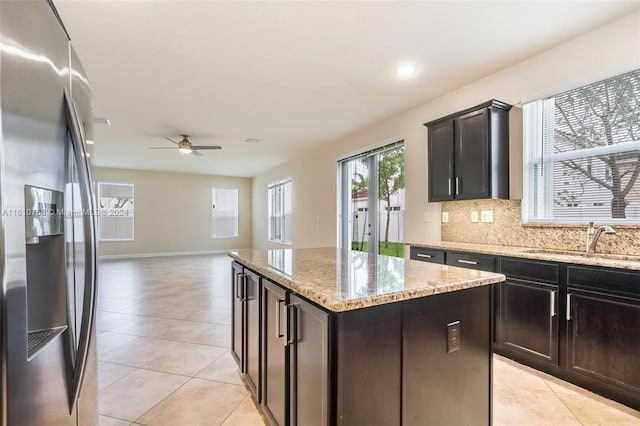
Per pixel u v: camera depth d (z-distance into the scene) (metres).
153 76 3.01
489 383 1.48
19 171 0.82
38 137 0.91
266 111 3.98
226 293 4.69
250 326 1.96
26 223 0.84
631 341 1.83
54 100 1.01
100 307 3.96
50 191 0.98
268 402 1.66
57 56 1.04
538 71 2.67
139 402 1.96
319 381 1.14
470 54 2.65
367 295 1.09
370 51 2.59
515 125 2.83
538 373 2.26
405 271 1.54
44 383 0.94
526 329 2.34
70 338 1.09
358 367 1.10
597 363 1.97
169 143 5.63
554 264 2.18
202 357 2.58
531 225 2.78
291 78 3.06
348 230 5.39
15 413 0.80
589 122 2.46
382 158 4.69
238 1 1.98
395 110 3.96
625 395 1.86
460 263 2.83
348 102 3.69
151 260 8.16
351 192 5.36
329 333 1.08
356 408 1.09
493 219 3.10
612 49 2.24
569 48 2.47
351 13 2.11
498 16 2.15
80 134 1.14
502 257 2.50
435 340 1.30
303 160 6.67
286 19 2.17
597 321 1.96
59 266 1.06
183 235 9.49
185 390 2.10
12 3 0.80
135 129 4.74
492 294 1.50
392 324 1.18
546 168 2.73
